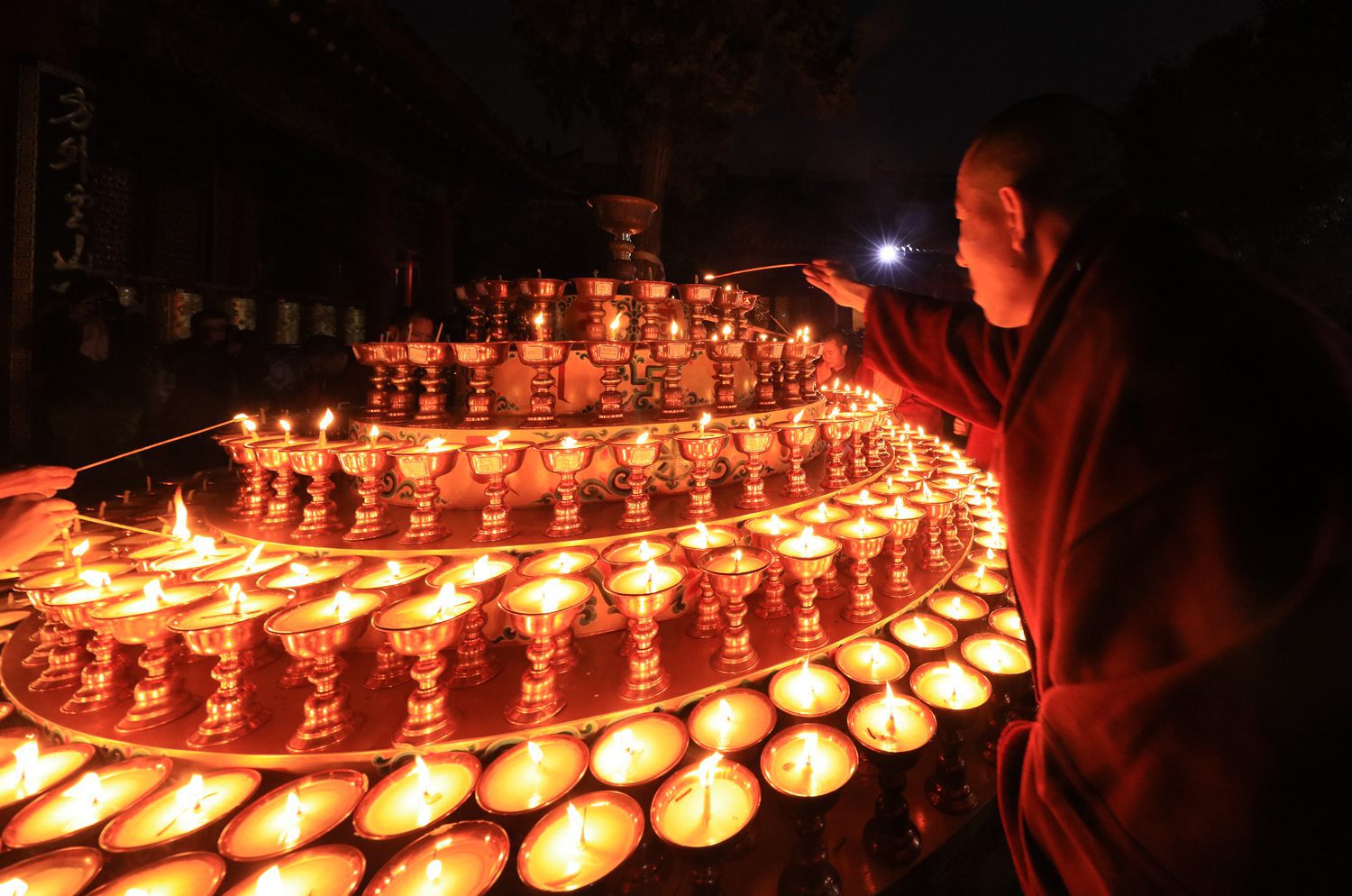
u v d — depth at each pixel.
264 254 10.56
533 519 2.47
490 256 15.80
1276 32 10.81
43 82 4.73
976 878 2.08
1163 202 11.83
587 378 2.95
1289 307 0.90
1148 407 0.94
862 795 2.07
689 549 2.27
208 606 1.74
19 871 1.30
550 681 1.83
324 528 2.36
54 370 4.65
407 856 1.38
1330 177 10.36
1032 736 1.24
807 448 2.82
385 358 2.71
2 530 1.70
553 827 1.54
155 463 5.07
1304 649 0.81
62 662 2.00
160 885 1.31
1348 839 0.82
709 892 1.54
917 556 3.16
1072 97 1.28
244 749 1.64
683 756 1.71
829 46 6.42
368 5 7.16
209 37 7.01
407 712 1.80
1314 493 0.80
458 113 9.64
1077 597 1.03
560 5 5.52
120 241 7.88
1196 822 0.90
